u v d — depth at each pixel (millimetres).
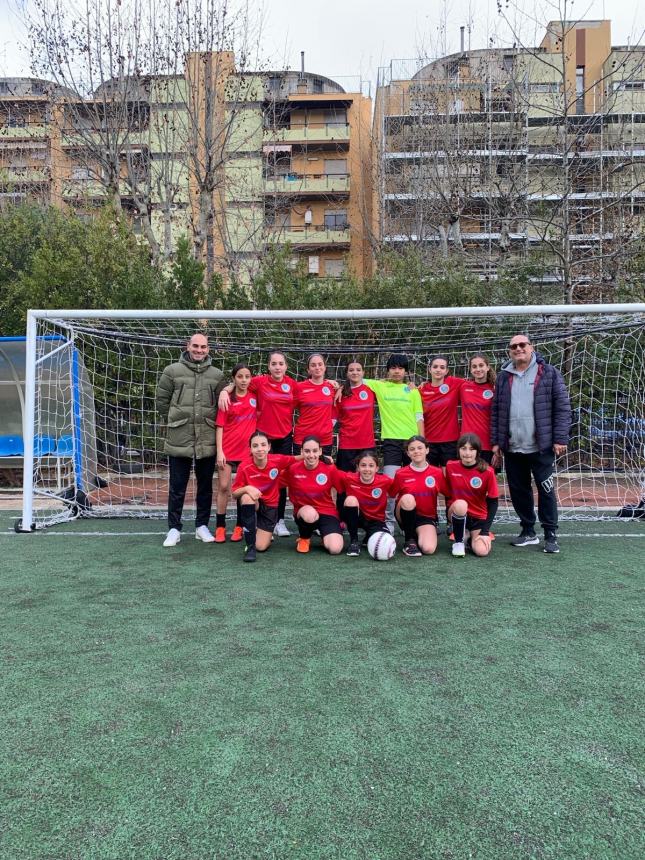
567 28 10836
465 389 5039
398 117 16625
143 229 10875
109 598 3162
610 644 2527
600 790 1536
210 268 11094
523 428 4348
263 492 4336
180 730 1824
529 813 1443
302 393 5055
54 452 6695
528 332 6488
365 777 1582
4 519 5836
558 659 2371
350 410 5051
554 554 4258
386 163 16281
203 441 4566
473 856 1293
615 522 5590
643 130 13453
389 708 1963
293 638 2580
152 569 3797
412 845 1326
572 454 7391
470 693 2074
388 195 15922
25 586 3393
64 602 3094
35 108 13812
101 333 6242
